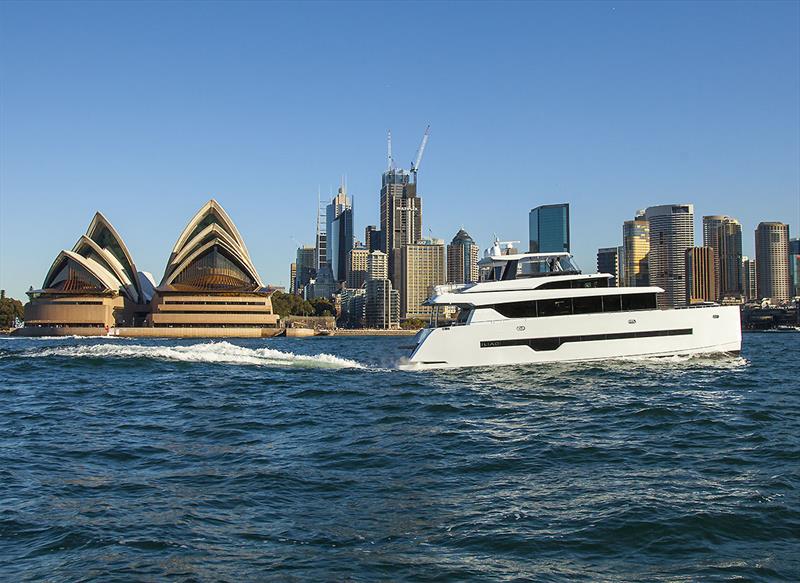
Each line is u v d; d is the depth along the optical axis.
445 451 20.62
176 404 30.78
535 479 17.38
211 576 11.31
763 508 14.70
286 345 125.25
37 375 41.81
